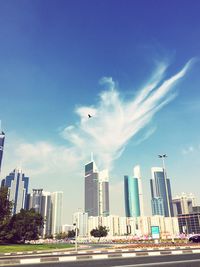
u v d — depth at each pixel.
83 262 16.36
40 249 44.62
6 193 79.94
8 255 29.56
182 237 87.38
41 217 111.31
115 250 32.38
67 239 190.38
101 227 144.38
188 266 12.82
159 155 62.41
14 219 99.19
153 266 13.02
